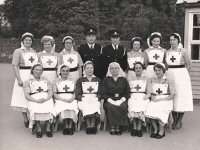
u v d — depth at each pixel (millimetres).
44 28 20641
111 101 4152
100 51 4832
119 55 4680
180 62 4398
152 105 4086
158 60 4457
